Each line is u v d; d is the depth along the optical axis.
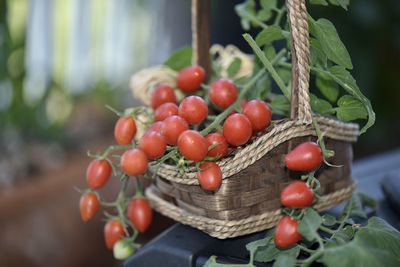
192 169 0.83
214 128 0.88
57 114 2.22
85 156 2.07
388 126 2.04
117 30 2.35
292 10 0.81
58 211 1.79
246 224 0.85
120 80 2.43
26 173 1.89
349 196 0.93
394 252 0.79
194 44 1.00
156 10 2.38
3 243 1.65
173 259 0.86
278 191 0.86
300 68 0.82
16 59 1.96
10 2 1.90
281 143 0.84
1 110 1.98
